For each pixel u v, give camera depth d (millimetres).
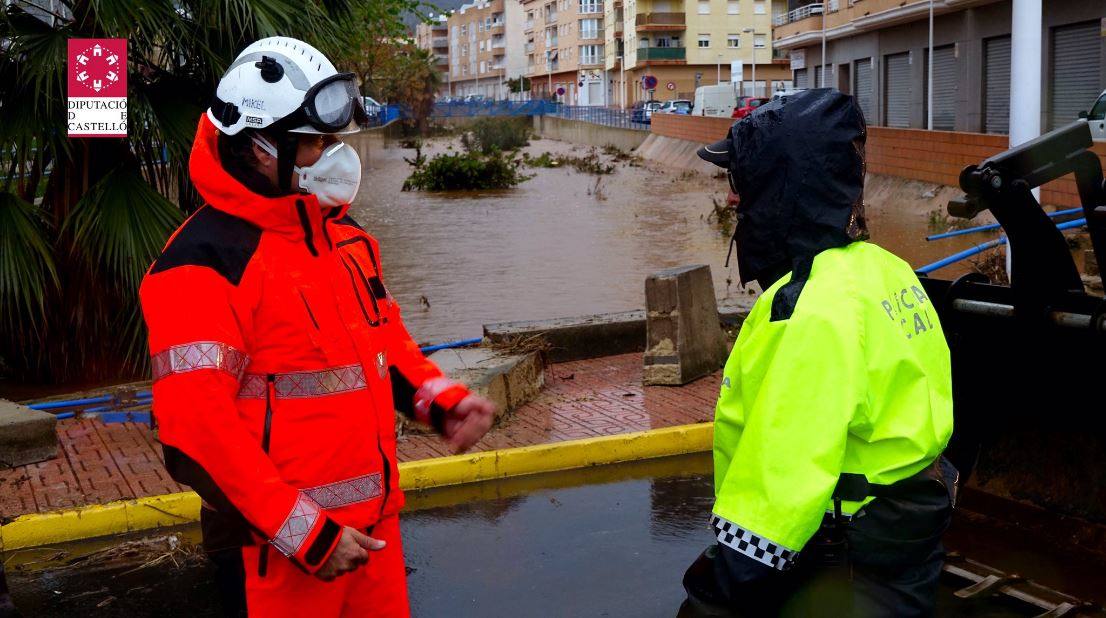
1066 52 29297
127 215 7906
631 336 8828
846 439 2295
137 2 7680
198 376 2277
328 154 2441
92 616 4492
